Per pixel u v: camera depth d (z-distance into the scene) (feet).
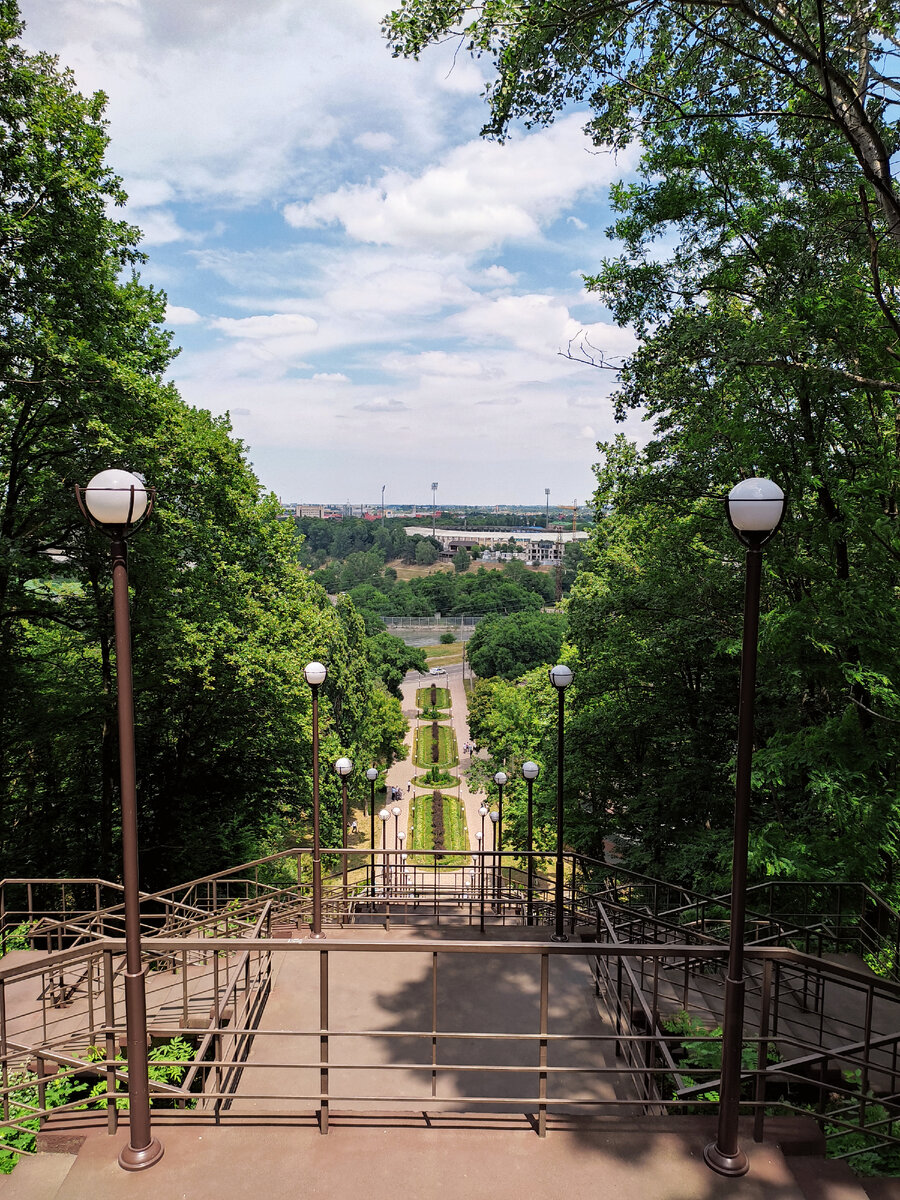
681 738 55.52
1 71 40.57
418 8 29.25
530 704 93.81
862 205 31.65
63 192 41.73
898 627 30.48
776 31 26.13
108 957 14.33
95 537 47.29
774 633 31.09
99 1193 12.41
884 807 29.32
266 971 26.45
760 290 38.60
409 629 431.84
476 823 153.58
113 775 59.88
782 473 36.29
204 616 58.08
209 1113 14.43
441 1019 23.56
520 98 31.24
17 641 50.01
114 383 43.01
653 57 33.65
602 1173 12.98
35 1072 20.07
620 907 30.71
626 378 43.21
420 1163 13.17
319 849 31.22
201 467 60.75
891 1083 20.52
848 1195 12.90
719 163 36.45
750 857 31.09
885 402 35.37
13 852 53.67
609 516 68.85
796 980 26.71
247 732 64.95
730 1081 13.07
